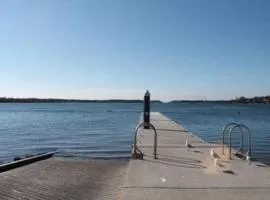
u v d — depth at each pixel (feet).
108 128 121.08
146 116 74.38
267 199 23.97
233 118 188.24
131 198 24.36
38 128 128.36
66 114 260.42
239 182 28.27
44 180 32.78
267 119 180.55
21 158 47.50
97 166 41.01
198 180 28.99
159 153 42.24
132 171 32.35
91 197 27.04
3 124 153.38
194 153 42.29
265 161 50.21
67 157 53.21
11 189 29.32
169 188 26.71
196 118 186.29
